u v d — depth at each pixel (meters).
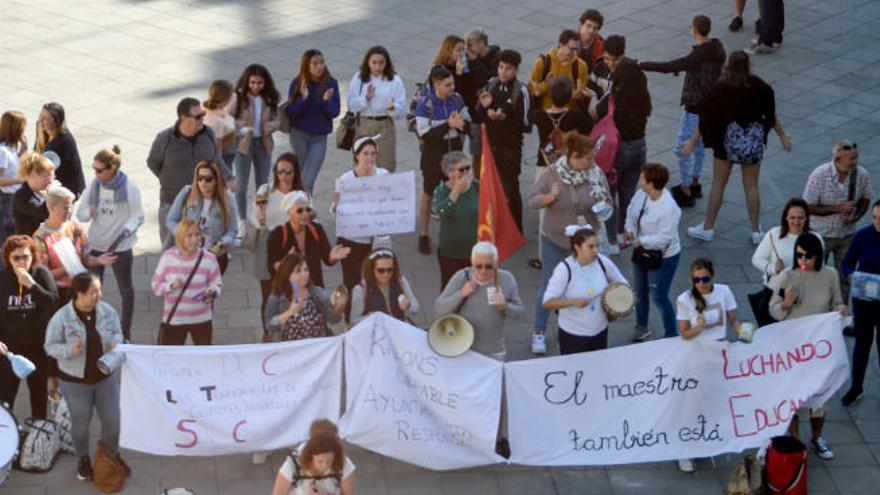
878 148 19.14
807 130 19.62
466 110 16.08
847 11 23.91
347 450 12.78
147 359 11.94
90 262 13.37
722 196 16.52
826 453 12.88
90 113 19.28
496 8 23.66
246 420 12.16
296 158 13.49
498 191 13.98
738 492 12.04
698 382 12.56
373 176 13.98
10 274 12.11
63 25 22.33
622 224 16.48
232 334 14.41
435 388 12.24
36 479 12.09
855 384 13.58
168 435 12.09
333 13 23.23
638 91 15.76
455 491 12.27
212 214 13.68
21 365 11.66
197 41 21.89
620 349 12.45
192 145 14.49
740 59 15.90
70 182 15.04
